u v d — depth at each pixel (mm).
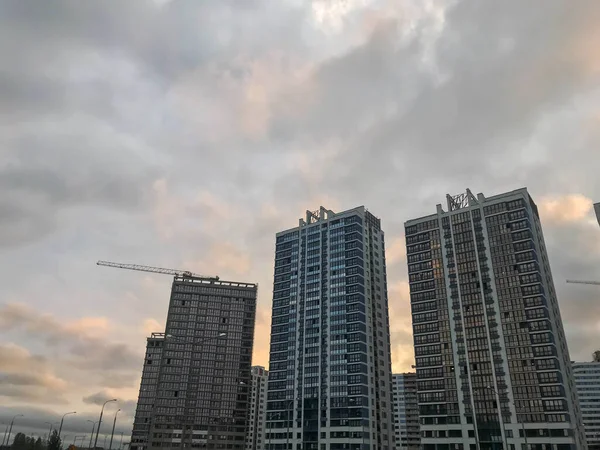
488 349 131625
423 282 151750
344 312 166375
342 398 153250
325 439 150625
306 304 177625
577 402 132000
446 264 149000
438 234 154500
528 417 119250
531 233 138250
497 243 141375
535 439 116375
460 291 142875
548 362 121688
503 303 133875
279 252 196875
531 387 121688
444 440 129125
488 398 126625
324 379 159750
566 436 113000
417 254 156750
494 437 121875
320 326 169625
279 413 165875
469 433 125750
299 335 174000
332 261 178750
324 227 187750
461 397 131000
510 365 126688
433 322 144750
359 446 143250
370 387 156125
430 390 137375
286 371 171000
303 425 157500
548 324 125438
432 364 140000
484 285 139125
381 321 175000
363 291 170125
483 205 148125
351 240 178000
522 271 134250
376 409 155125
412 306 151125
